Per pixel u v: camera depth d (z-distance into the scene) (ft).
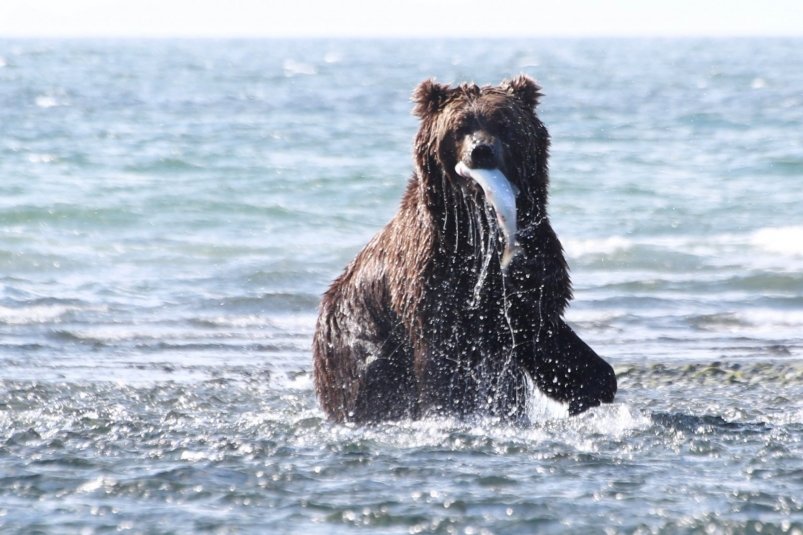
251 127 248.52
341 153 200.23
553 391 54.49
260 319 91.86
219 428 55.06
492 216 50.55
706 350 82.84
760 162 188.65
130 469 46.88
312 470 46.73
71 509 41.68
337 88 448.24
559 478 45.75
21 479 45.11
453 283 52.21
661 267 115.65
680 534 39.58
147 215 133.18
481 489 44.16
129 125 249.34
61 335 83.82
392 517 40.91
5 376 70.38
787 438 53.47
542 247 51.98
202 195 148.15
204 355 79.56
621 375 72.95
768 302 100.53
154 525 39.99
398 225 54.49
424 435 52.13
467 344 52.95
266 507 42.01
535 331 52.85
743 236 132.05
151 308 94.12
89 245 117.80
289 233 128.26
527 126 51.55
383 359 55.31
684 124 268.62
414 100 53.93
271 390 67.41
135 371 73.15
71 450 50.21
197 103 334.85
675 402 64.64
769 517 41.09
